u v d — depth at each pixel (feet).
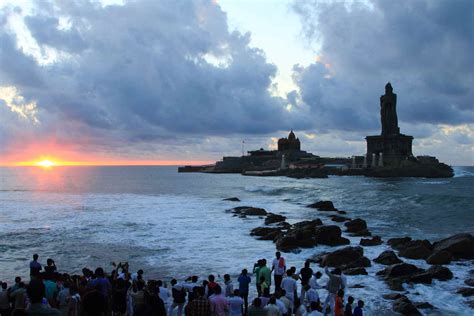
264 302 44.83
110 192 320.70
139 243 105.19
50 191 339.36
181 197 260.42
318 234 101.24
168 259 87.25
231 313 43.16
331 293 51.49
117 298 41.81
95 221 145.48
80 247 101.40
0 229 129.49
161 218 152.15
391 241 99.86
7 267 82.53
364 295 61.98
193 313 39.68
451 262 80.74
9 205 210.38
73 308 39.83
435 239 107.04
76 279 49.93
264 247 98.78
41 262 86.74
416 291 63.26
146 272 77.41
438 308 56.13
